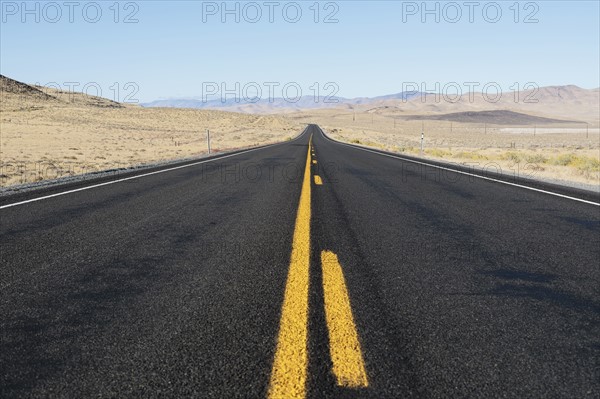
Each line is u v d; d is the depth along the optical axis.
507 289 3.59
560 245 5.09
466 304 3.24
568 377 2.26
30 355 2.44
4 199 8.50
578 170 17.39
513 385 2.17
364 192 9.60
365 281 3.72
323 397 2.02
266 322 2.87
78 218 6.58
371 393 2.06
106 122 94.81
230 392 2.06
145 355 2.43
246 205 7.81
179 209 7.39
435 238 5.36
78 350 2.50
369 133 111.19
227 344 2.56
